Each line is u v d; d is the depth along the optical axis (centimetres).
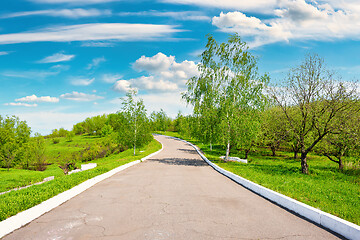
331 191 1029
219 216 581
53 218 564
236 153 3753
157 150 3684
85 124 11062
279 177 1361
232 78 2266
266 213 614
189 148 4478
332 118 1630
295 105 1809
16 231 482
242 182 1062
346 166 2064
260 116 2100
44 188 809
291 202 649
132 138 3195
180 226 508
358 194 1027
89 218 561
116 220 545
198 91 2311
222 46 2266
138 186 990
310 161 2847
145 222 532
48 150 6612
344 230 468
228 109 2133
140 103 3262
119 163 1823
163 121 9981
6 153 2748
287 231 490
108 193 847
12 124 2967
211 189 938
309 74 1702
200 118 2258
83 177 1058
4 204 589
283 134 1864
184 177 1273
